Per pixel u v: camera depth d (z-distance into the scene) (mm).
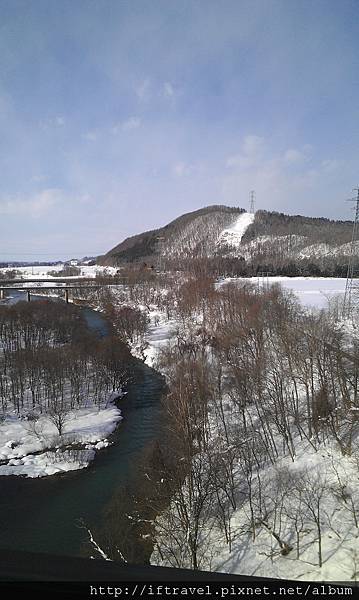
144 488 27000
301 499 21172
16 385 45000
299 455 27062
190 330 67750
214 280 99812
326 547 18719
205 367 43062
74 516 25016
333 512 20703
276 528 21109
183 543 20969
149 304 101812
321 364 32812
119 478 29531
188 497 22703
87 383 48281
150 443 34969
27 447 35062
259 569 18828
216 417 35500
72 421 40344
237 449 29125
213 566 19797
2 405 43125
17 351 55188
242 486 25844
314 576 17234
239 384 37031
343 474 23203
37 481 29594
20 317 77125
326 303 57875
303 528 20422
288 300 58781
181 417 31484
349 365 32281
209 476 23156
